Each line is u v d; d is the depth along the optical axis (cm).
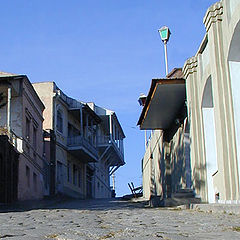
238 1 1187
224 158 1274
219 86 1312
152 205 1920
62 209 1614
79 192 4138
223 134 1285
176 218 932
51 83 3569
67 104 3853
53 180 3275
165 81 1736
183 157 2039
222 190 1296
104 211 1358
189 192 1666
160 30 2075
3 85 2277
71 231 650
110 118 4634
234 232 613
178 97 1900
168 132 2484
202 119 1622
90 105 4622
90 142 4188
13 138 2306
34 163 2717
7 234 609
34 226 768
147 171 3631
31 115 2669
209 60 1466
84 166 4369
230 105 1274
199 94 1641
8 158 2116
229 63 1292
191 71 1684
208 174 1582
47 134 3350
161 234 588
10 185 2106
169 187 2438
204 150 1619
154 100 1934
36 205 2094
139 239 537
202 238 542
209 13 1355
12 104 2436
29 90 2622
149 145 3450
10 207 1811
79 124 4275
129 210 1390
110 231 644
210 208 1116
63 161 3662
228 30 1270
